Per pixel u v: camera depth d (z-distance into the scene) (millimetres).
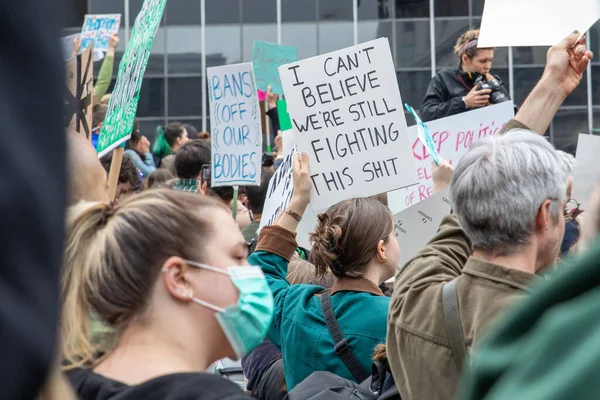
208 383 2105
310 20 23547
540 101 3750
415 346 2957
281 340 4188
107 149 4680
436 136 5910
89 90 4707
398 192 5961
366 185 4879
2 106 824
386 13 22984
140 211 2398
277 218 5105
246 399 2094
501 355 1075
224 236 2432
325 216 4105
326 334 3945
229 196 7270
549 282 985
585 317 898
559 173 2865
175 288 2355
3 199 813
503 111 5832
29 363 818
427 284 3074
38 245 830
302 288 4207
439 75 9289
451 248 3344
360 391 3465
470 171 2900
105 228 2398
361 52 4906
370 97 4902
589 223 1195
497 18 4516
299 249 6180
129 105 4516
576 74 3779
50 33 847
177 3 23984
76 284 2369
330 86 4930
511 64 21422
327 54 4934
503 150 2879
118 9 23141
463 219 2939
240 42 23875
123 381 2254
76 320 2355
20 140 828
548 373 902
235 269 2420
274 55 11742
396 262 4098
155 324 2352
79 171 2752
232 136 6461
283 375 4543
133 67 4602
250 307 2414
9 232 817
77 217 2432
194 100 23969
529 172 2832
